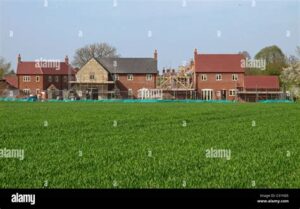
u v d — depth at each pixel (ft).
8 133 73.46
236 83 192.44
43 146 60.75
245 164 49.39
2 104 158.71
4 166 47.32
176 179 42.19
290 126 89.61
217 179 42.42
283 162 50.93
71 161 50.16
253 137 72.64
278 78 171.42
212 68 199.52
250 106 148.15
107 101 201.46
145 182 41.16
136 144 63.41
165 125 90.27
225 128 85.71
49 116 106.22
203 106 152.25
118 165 48.14
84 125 87.15
